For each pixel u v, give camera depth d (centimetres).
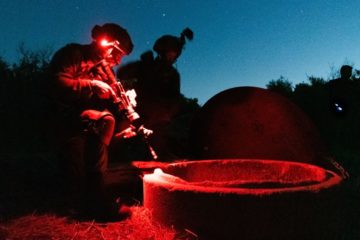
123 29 372
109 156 470
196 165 400
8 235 303
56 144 381
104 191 348
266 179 394
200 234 291
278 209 278
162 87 488
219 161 403
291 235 282
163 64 485
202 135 479
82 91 352
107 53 366
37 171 474
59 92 350
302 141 461
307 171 366
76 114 362
